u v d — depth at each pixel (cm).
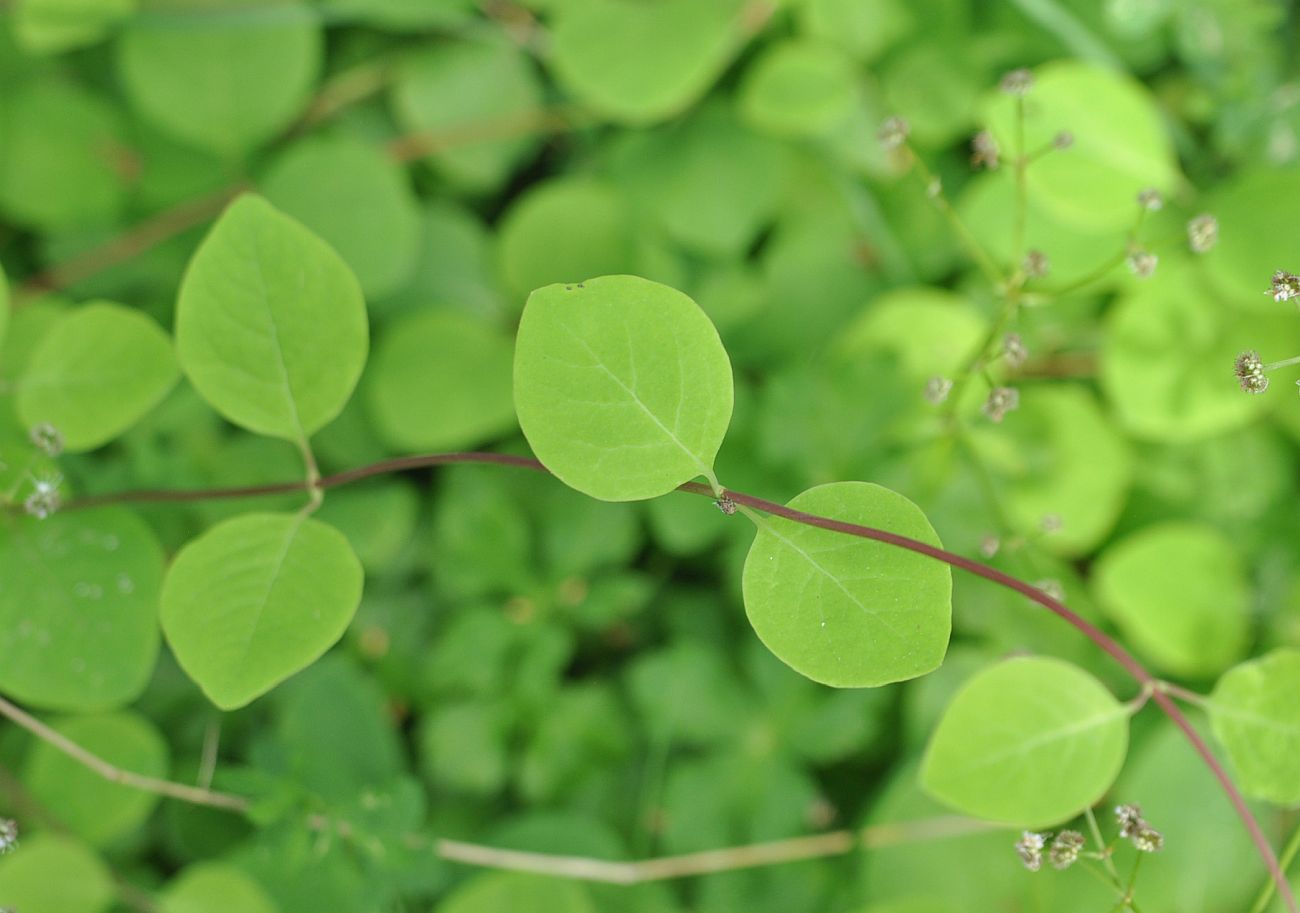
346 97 69
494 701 61
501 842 60
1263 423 62
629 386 46
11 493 51
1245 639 60
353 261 64
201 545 48
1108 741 49
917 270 65
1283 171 59
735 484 62
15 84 66
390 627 63
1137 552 61
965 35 66
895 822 60
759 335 65
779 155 66
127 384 52
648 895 60
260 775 54
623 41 65
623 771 62
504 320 67
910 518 46
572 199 65
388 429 64
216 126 66
